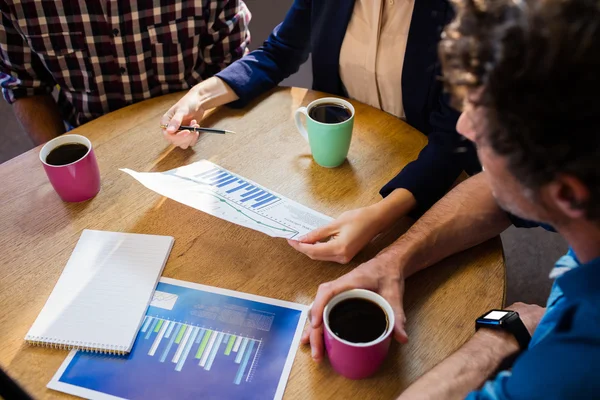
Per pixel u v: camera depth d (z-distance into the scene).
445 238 1.00
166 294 0.95
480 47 0.53
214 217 1.10
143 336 0.88
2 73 1.62
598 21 0.46
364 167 1.21
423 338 0.88
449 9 1.22
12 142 2.63
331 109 1.21
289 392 0.80
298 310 0.92
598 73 0.46
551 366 0.57
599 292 0.56
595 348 0.54
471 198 1.04
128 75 1.62
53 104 1.66
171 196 1.05
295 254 1.02
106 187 1.17
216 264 1.00
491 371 0.81
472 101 0.57
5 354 0.86
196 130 1.26
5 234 1.06
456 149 1.12
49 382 0.82
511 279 2.09
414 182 1.09
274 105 1.41
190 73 1.70
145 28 1.56
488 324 0.87
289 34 1.53
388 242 1.05
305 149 1.26
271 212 1.05
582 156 0.50
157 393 0.80
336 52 1.46
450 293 0.95
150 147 1.28
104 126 1.34
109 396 0.80
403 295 0.94
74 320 0.90
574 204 0.54
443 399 0.77
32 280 0.97
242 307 0.92
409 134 1.30
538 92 0.49
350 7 1.39
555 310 0.70
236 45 1.71
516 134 0.53
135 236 1.05
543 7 0.48
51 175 1.08
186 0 1.56
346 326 0.79
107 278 0.97
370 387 0.81
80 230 1.07
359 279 0.91
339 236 0.99
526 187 0.57
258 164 1.22
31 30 1.49
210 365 0.84
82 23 1.51
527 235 2.25
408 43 1.30
